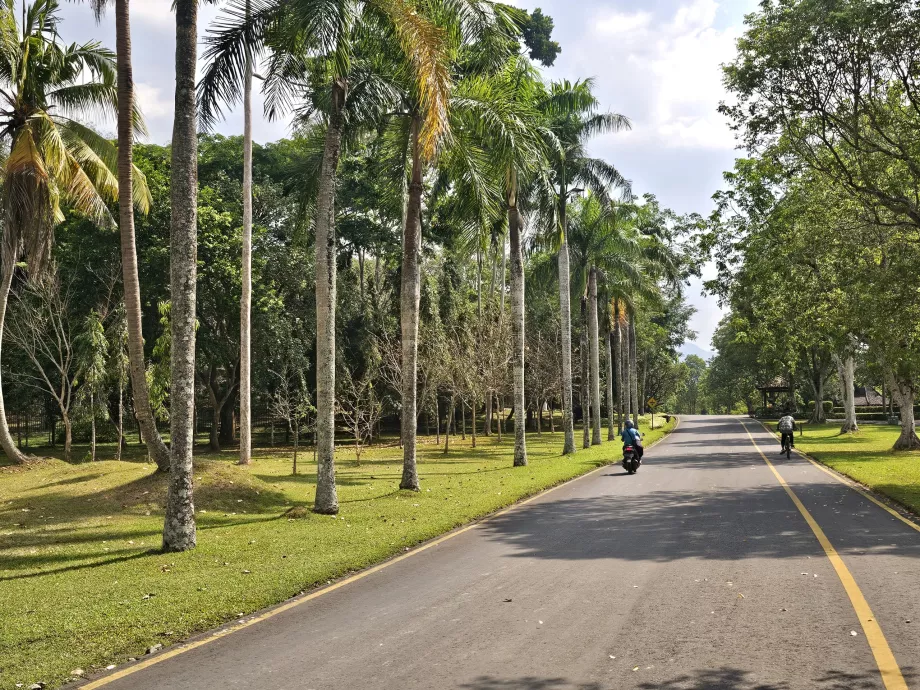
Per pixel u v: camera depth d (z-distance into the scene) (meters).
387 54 17.02
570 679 5.04
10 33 21.94
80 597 7.71
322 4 13.02
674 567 8.70
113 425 30.66
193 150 11.27
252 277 34.34
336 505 14.16
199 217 33.75
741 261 32.25
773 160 19.39
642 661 5.38
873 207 18.50
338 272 42.53
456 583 8.14
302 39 13.52
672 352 88.00
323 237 14.61
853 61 16.17
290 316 37.59
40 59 22.97
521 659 5.48
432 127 13.92
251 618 7.00
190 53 11.25
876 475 19.83
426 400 39.53
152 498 15.32
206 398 42.09
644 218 41.72
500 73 19.48
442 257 46.03
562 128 30.34
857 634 5.91
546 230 26.91
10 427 41.78
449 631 6.28
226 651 5.94
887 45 15.67
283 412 30.84
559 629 6.24
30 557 10.50
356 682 5.10
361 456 32.00
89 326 25.67
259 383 36.41
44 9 22.77
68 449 27.03
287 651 5.88
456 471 23.98
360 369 43.00
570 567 8.84
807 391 84.06
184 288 10.97
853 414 48.34
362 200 42.53
